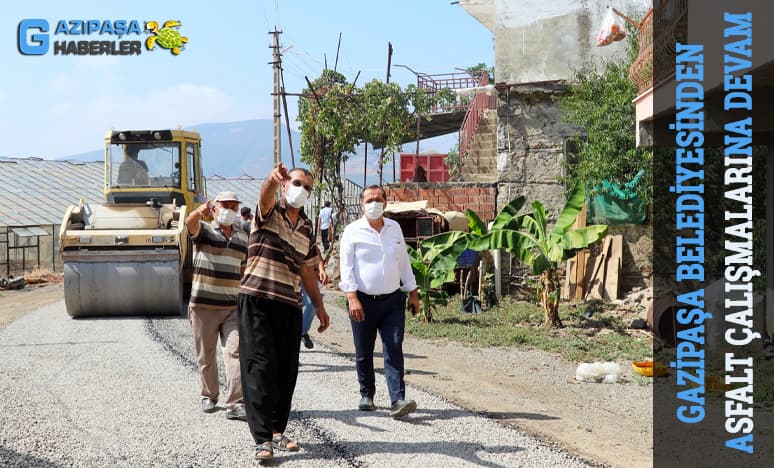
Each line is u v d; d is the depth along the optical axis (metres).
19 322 12.68
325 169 27.94
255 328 5.42
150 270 12.91
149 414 6.45
